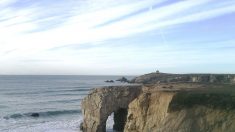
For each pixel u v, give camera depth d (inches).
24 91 6220.5
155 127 1435.8
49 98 5054.1
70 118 3078.2
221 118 1245.1
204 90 1432.1
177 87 1691.7
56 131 2378.2
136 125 1562.5
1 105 4065.0
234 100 1273.4
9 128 2512.3
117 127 2351.1
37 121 2874.0
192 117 1304.1
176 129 1302.9
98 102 2244.1
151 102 1529.3
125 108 2266.2
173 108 1369.3
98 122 2225.6
